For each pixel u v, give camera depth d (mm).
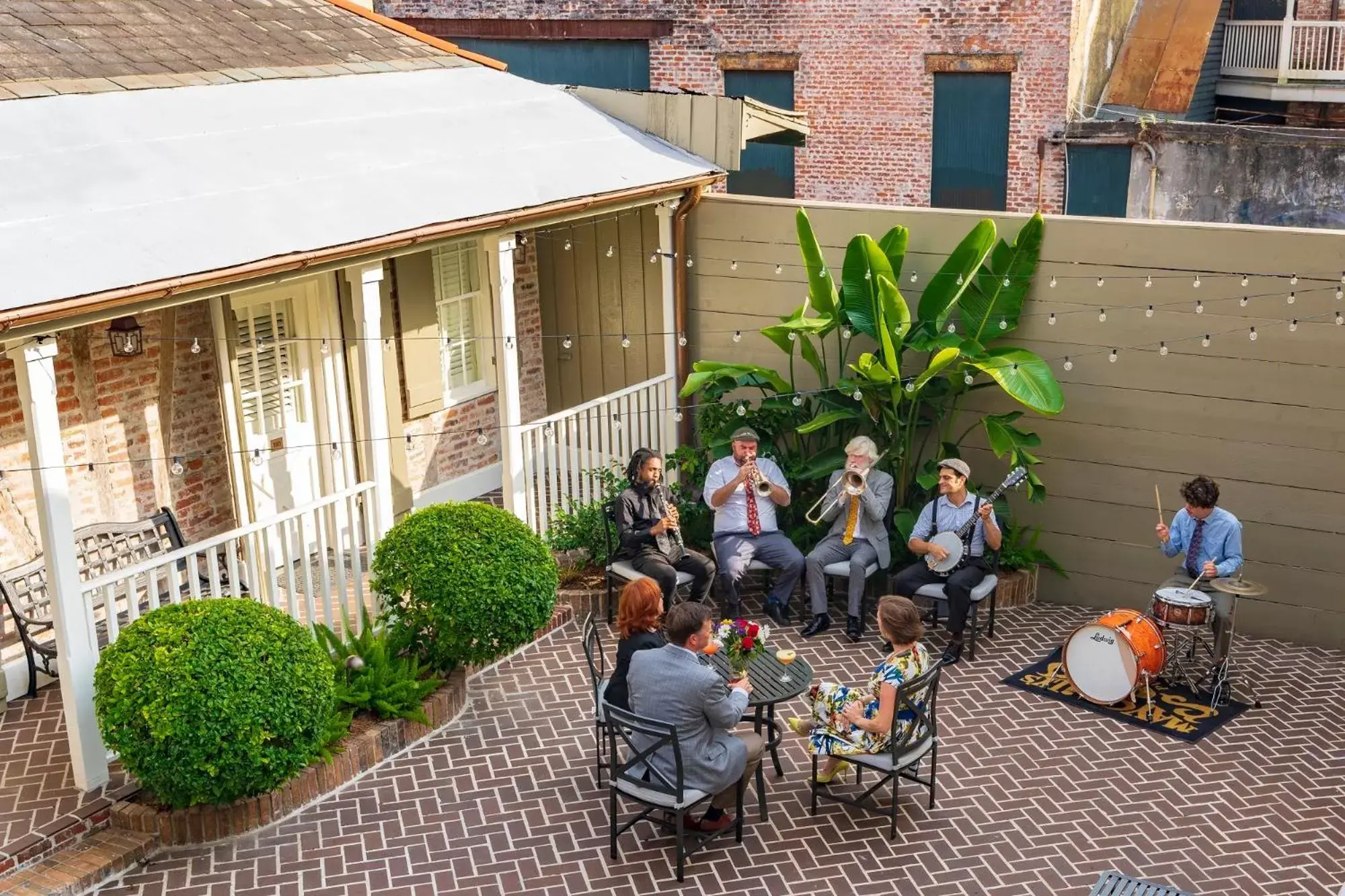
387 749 9000
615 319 13680
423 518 9430
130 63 10430
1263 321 10406
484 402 13797
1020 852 8008
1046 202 18516
